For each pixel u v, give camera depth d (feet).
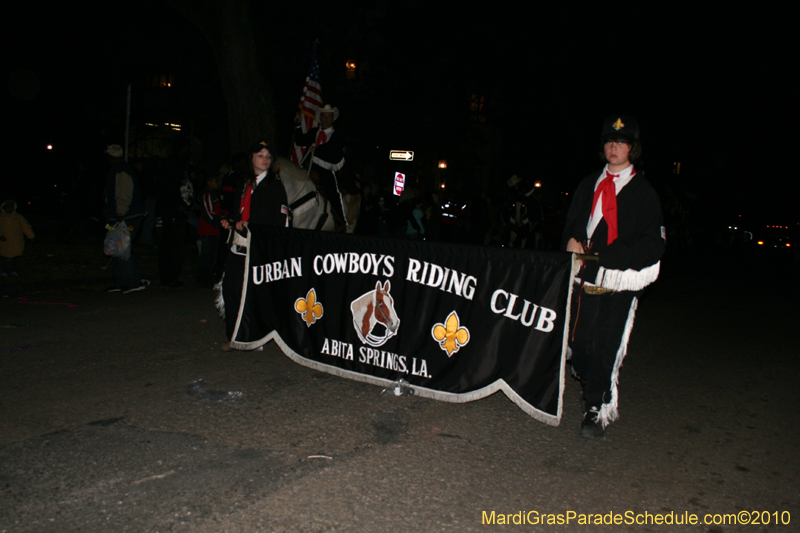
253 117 39.73
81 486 10.74
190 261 41.91
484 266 13.88
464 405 15.60
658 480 11.89
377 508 10.34
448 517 10.18
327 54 55.52
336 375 16.21
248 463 11.82
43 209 82.33
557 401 12.92
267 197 17.93
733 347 23.93
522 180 52.54
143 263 39.55
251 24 38.73
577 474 11.98
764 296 39.70
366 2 67.77
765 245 90.48
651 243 12.78
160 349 19.72
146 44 87.25
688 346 23.79
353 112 78.74
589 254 13.04
